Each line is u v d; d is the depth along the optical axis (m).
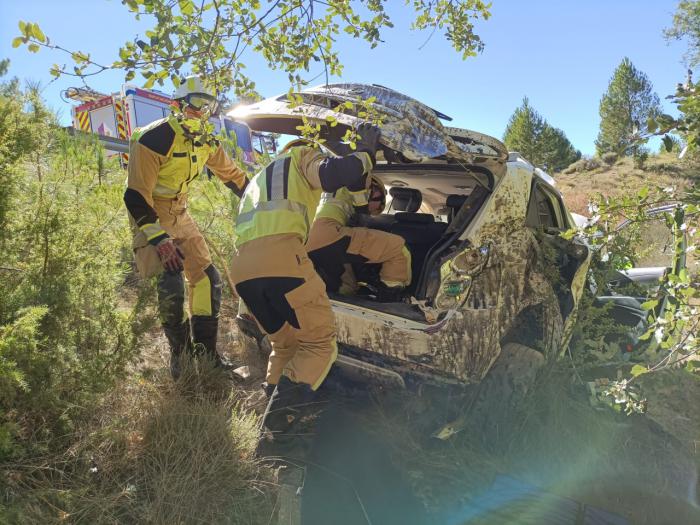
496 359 3.42
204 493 2.36
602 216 2.49
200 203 4.94
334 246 3.65
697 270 2.39
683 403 3.85
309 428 2.86
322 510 2.60
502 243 3.40
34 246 2.68
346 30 2.10
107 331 2.73
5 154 2.56
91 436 2.46
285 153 2.99
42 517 2.04
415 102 3.01
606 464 3.17
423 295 3.16
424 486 2.75
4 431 2.12
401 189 4.68
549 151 37.44
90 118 9.69
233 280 2.91
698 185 2.23
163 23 1.69
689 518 2.83
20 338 2.22
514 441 3.18
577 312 4.06
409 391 3.15
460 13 2.51
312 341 2.90
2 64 2.68
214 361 3.53
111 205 3.43
